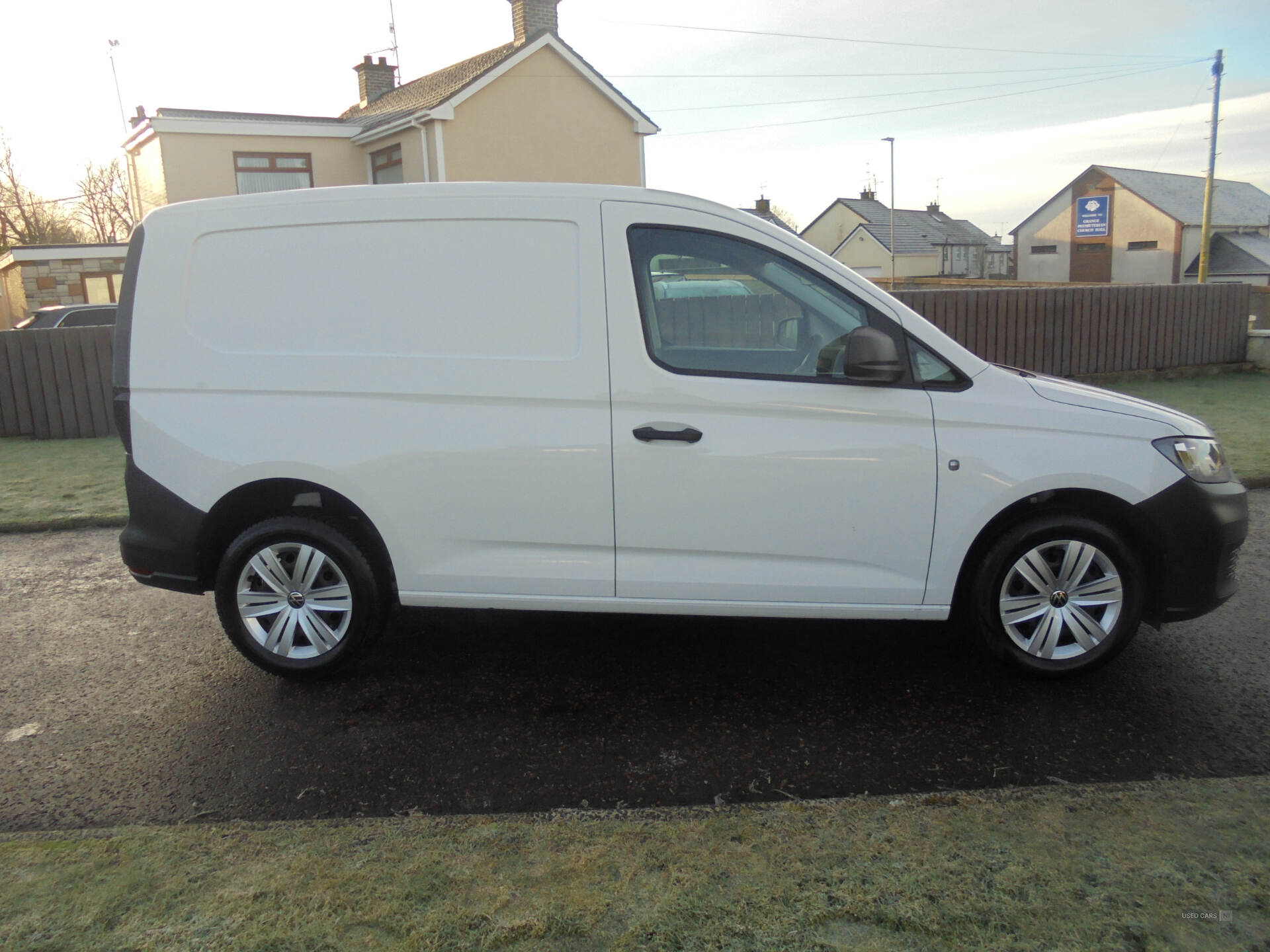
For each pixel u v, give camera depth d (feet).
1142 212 207.92
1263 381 43.80
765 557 12.70
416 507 12.85
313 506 13.71
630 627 15.94
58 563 20.38
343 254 12.80
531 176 72.23
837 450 12.39
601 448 12.53
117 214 173.17
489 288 12.62
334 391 12.77
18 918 8.29
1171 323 44.14
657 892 8.52
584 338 12.50
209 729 12.41
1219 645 14.65
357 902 8.44
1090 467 12.35
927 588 12.72
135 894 8.62
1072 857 8.97
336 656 13.51
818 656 14.55
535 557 12.93
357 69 89.66
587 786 10.75
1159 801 9.96
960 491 12.42
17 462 30.73
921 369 12.57
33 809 10.44
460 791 10.67
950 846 9.18
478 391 12.60
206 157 69.82
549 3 72.74
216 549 13.75
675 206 12.74
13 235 160.86
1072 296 41.32
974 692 13.11
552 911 8.25
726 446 12.43
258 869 8.98
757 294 12.65
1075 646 13.14
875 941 7.83
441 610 16.90
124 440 13.25
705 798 10.43
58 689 13.79
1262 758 11.11
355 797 10.59
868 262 231.30
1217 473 12.80
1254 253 196.85
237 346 12.92
